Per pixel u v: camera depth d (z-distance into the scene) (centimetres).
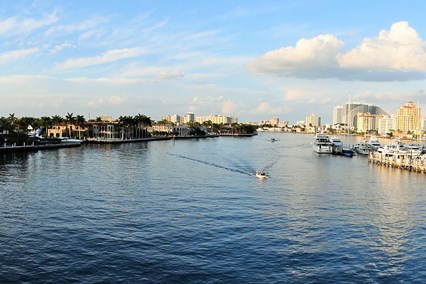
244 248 5097
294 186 9931
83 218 6338
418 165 13325
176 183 10031
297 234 5725
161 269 4422
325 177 11756
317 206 7562
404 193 9188
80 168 12769
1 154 17388
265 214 6806
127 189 9000
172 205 7369
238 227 5981
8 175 10925
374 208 7519
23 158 15888
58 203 7381
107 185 9500
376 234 5841
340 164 15812
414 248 5284
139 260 4644
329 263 4703
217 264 4588
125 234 5547
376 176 12150
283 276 4325
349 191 9350
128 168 13050
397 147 17962
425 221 6631
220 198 8138
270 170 13425
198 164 14850
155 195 8331
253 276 4309
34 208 6956
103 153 18975
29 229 5709
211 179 10912
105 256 4744
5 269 4334
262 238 5500
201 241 5319
